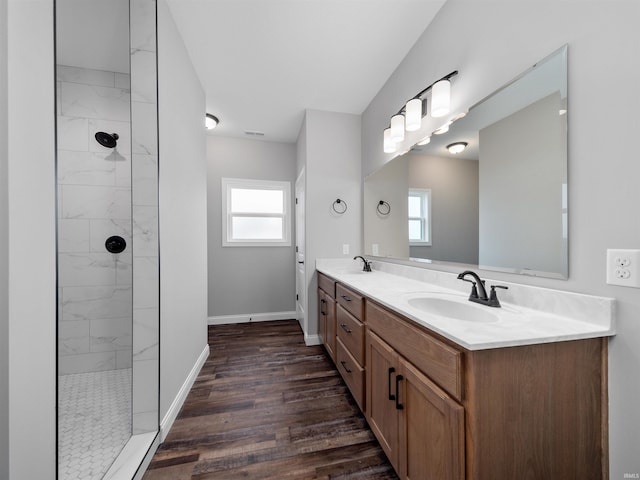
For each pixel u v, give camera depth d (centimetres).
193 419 148
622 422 73
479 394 68
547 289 92
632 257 70
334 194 261
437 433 79
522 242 102
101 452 121
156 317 131
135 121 128
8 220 61
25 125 65
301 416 150
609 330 74
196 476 112
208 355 232
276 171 338
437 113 135
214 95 232
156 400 131
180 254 163
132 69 128
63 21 153
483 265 121
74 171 199
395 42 171
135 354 129
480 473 68
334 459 120
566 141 85
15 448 62
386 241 212
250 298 332
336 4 142
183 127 170
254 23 154
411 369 93
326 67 196
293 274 345
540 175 94
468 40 127
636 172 69
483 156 119
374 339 126
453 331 75
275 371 204
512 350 70
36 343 68
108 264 206
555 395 73
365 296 142
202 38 166
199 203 207
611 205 75
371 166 244
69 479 107
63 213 198
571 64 84
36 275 68
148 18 129
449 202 142
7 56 60
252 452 124
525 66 99
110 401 166
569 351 74
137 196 129
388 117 210
